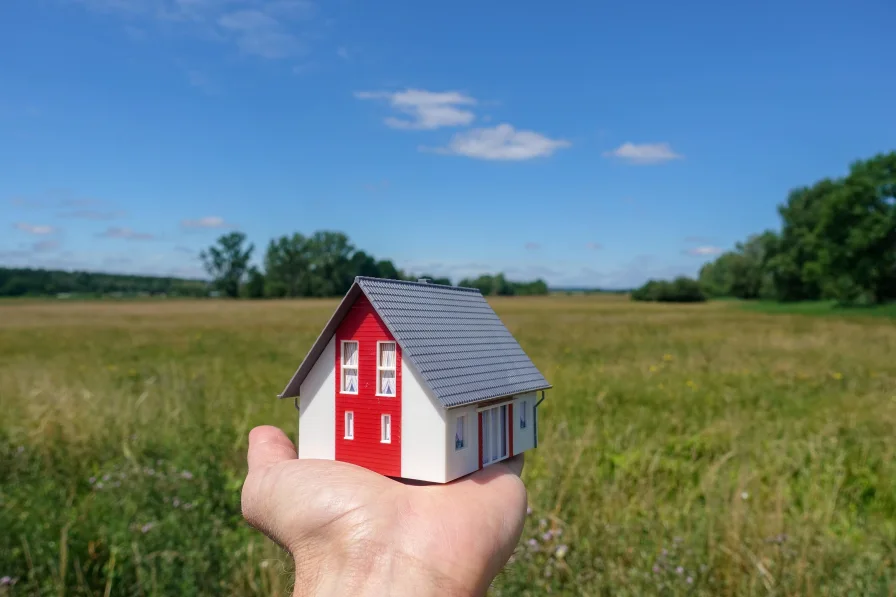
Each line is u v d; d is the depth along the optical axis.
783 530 5.28
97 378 13.40
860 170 64.62
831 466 7.07
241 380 14.51
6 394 11.05
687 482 6.92
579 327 36.16
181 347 24.73
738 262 110.75
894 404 11.12
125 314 54.56
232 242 91.75
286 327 37.16
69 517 5.62
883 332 31.08
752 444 8.02
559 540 5.08
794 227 82.88
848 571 4.80
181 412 9.77
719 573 4.85
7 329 37.41
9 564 4.89
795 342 24.30
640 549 5.12
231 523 5.91
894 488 6.75
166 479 6.34
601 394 11.16
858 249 64.44
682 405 11.38
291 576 2.63
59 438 7.93
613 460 7.54
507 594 4.42
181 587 4.70
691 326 36.94
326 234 88.56
